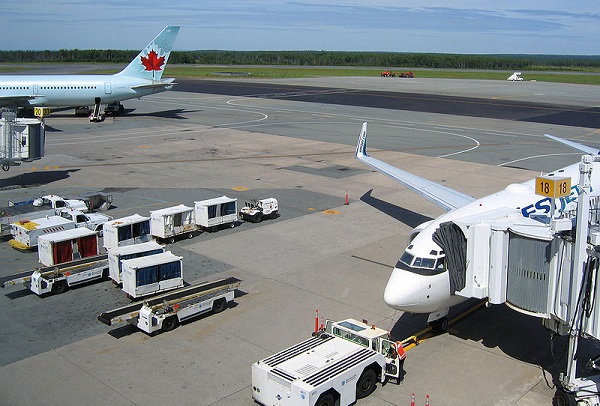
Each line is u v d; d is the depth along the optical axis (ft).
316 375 62.34
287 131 267.59
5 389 68.08
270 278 102.37
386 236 125.18
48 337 81.00
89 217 125.39
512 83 580.30
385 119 309.22
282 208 146.10
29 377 70.74
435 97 423.64
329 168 191.42
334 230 129.08
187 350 77.66
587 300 62.59
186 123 291.79
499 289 73.31
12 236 124.36
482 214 83.15
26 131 168.55
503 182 168.76
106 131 266.77
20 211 127.85
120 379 70.38
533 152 218.18
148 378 70.64
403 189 165.37
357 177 179.11
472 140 245.45
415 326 85.30
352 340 72.13
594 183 102.17
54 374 71.41
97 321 86.07
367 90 477.36
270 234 126.41
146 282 90.99
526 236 69.36
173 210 121.70
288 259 111.55
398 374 69.51
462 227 76.02
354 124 290.35
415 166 191.93
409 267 77.00
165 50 312.50
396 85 535.60
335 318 86.99
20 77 291.99
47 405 64.95
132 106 362.94
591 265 61.77
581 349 78.64
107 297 94.79
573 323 63.52
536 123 296.10
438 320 83.20
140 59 308.81
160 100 398.01
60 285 96.12
